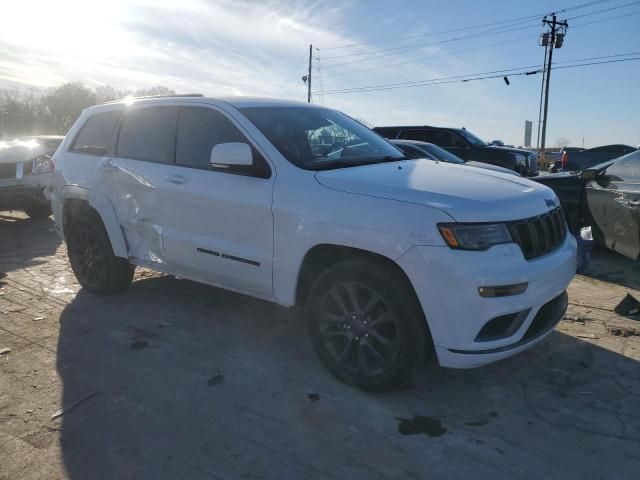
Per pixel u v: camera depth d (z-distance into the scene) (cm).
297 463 277
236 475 268
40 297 528
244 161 368
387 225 312
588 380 364
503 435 302
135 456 283
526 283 307
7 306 502
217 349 409
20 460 279
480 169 413
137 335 434
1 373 371
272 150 381
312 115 451
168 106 460
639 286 586
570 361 392
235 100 432
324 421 314
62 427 308
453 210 303
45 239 822
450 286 296
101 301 514
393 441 295
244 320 466
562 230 368
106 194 488
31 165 872
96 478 266
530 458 282
